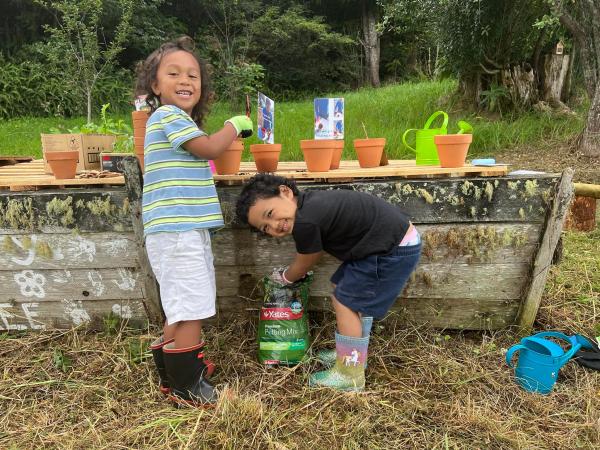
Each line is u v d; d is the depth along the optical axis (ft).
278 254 7.81
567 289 9.61
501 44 23.36
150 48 44.62
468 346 7.86
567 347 7.79
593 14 18.39
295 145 20.83
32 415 6.48
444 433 6.02
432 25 25.22
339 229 6.29
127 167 7.13
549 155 19.90
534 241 7.56
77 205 7.46
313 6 59.52
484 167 7.57
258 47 50.70
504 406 6.59
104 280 7.91
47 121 33.81
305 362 7.29
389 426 6.13
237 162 7.63
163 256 6.22
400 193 7.39
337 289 6.66
